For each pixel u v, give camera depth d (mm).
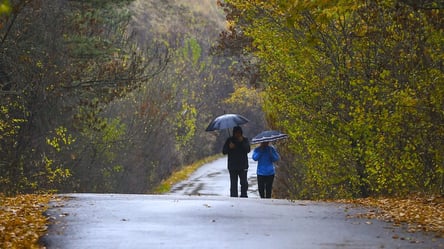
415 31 49656
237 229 32812
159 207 41750
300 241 29312
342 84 61688
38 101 72000
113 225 33812
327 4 34844
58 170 76062
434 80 48688
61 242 29062
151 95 122750
